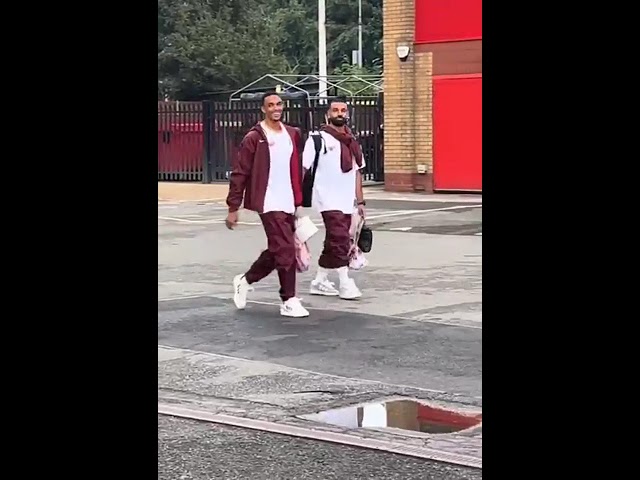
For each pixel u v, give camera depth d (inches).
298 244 342.0
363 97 1013.2
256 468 179.3
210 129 1008.9
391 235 565.0
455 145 819.4
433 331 308.2
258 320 331.0
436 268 444.8
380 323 323.3
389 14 834.8
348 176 365.1
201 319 333.4
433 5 814.5
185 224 650.8
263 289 400.5
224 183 1000.2
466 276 420.2
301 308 337.4
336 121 360.5
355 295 371.2
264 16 1939.0
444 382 246.2
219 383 248.2
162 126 1031.6
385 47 842.8
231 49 1614.2
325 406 225.9
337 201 364.2
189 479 172.9
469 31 800.3
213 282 418.9
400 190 849.5
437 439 197.8
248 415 218.2
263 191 326.3
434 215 667.4
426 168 833.5
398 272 434.6
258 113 982.4
